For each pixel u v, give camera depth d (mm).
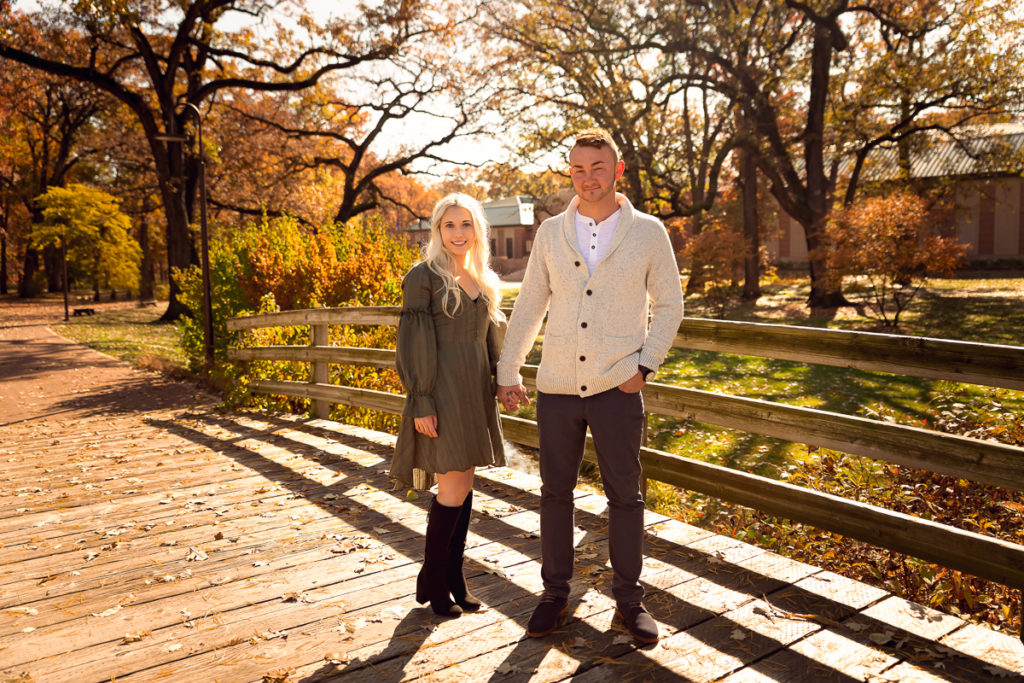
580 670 2418
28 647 2688
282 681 2406
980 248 37125
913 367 2770
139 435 7078
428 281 2689
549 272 2639
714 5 21094
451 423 2686
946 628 2611
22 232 45094
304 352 7500
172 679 2439
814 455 5672
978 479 2535
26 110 36188
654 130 27500
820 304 21625
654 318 2559
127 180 37281
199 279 12000
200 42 24688
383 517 4121
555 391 2615
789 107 24953
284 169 30641
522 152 26656
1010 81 21031
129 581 3311
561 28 23641
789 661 2426
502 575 3232
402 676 2412
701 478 3539
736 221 32781
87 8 20141
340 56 25516
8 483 5223
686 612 2801
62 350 16859
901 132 23984
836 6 20812
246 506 4422
